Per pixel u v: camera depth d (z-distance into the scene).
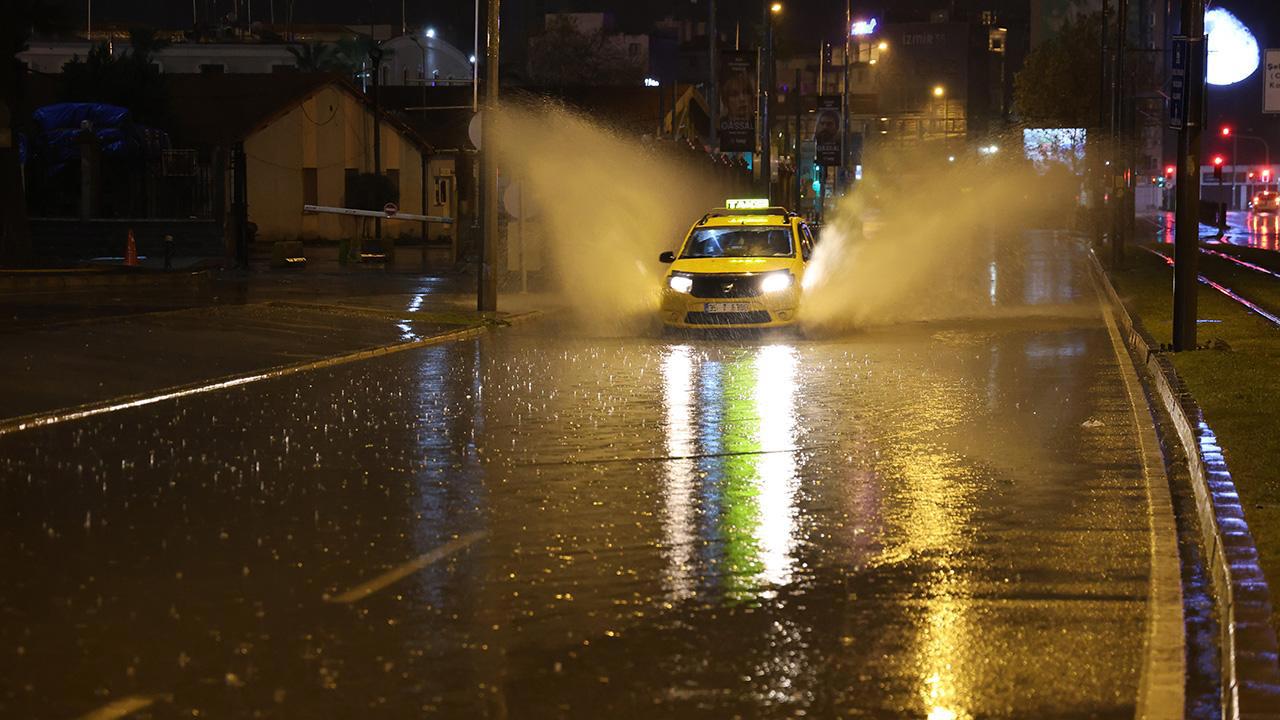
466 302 31.75
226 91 64.31
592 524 11.38
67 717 7.05
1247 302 33.03
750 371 21.53
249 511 11.76
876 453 14.62
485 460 14.14
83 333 23.83
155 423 16.27
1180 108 22.61
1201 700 7.37
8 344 22.08
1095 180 63.44
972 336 26.80
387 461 14.05
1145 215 128.25
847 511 11.91
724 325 26.70
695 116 86.88
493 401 18.25
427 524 11.34
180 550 10.43
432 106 81.25
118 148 53.59
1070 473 13.56
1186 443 14.73
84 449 14.55
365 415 17.03
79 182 54.41
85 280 34.81
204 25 120.06
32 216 54.19
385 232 66.06
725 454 14.55
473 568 9.98
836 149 88.31
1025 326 28.78
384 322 27.72
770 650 8.20
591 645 8.27
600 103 71.19
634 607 9.06
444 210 71.31
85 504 11.95
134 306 28.75
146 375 19.75
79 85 59.44
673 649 8.21
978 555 10.45
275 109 61.97
